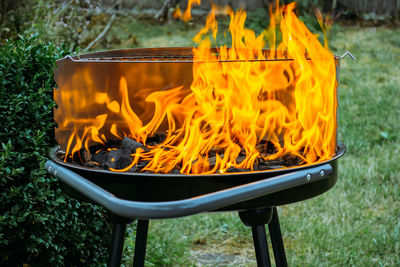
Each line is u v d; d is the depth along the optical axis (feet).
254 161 7.28
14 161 8.52
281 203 6.20
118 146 8.05
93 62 7.06
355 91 22.97
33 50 9.05
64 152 7.34
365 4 35.96
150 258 11.40
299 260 11.39
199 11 33.58
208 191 5.88
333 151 7.17
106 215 9.90
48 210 8.83
